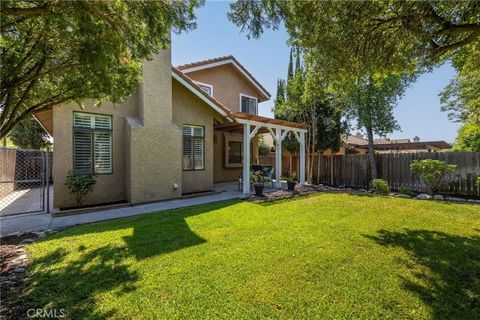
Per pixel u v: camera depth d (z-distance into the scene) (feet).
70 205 24.86
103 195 26.84
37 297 9.54
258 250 13.89
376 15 15.06
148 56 14.48
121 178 28.22
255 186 32.60
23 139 62.95
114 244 14.88
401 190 35.65
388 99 41.34
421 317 8.41
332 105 47.03
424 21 14.47
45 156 24.77
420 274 11.27
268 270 11.56
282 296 9.52
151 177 28.55
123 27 11.93
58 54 14.03
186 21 13.65
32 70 14.70
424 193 34.65
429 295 9.67
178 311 8.66
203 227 18.29
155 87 29.07
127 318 8.32
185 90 34.27
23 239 16.42
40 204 28.60
